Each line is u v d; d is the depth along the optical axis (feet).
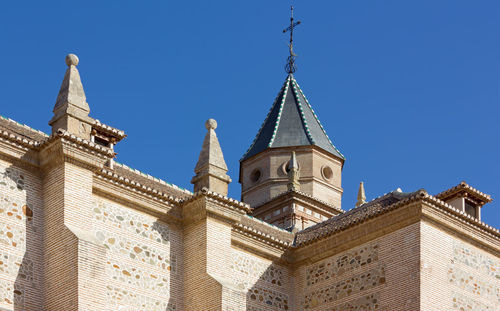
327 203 140.36
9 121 93.61
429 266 95.30
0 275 82.53
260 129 151.23
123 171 99.09
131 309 89.97
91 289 82.89
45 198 87.92
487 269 101.24
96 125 97.81
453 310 95.76
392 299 95.81
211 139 101.19
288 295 104.73
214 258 95.25
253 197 144.25
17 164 87.40
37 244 86.12
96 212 90.58
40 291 84.74
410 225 97.14
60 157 87.35
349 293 100.17
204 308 92.84
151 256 93.66
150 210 95.20
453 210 97.91
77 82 92.48
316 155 144.87
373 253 99.55
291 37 160.35
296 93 153.28
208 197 96.02
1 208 84.79
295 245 106.11
